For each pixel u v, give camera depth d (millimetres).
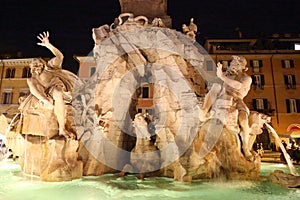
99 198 5035
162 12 9953
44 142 7020
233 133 7066
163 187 5953
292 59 32031
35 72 7352
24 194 5316
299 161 11484
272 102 31141
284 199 5062
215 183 6375
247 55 32125
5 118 7922
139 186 6055
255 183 6488
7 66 33781
